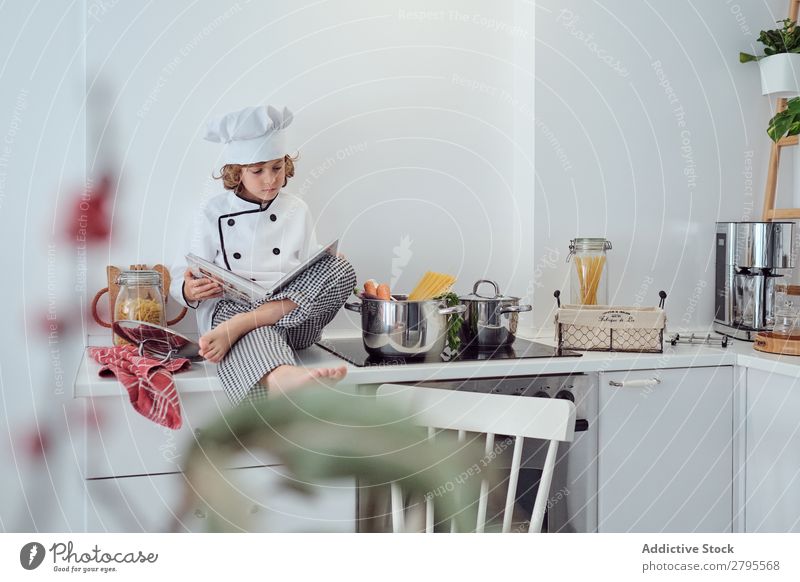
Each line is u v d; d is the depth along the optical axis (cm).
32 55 183
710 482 185
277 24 194
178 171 189
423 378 159
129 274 163
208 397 147
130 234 188
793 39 216
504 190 216
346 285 166
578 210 210
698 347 194
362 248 205
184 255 174
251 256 174
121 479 144
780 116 209
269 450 22
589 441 174
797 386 170
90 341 183
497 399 126
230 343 150
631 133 213
